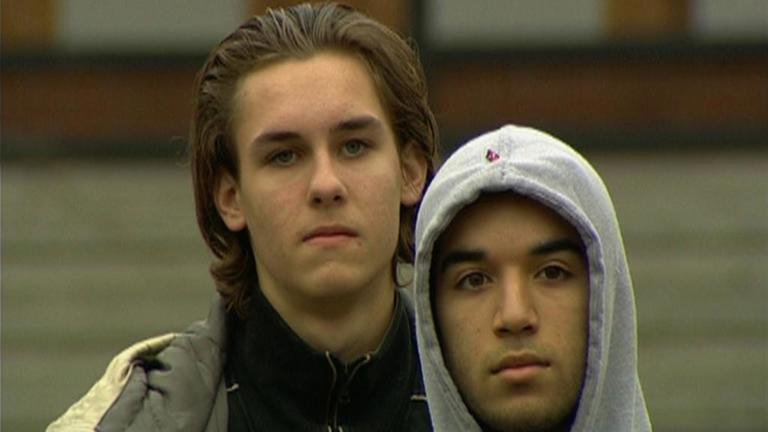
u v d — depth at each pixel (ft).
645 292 83.25
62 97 88.02
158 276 83.76
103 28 88.63
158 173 86.07
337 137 28.63
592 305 23.76
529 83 88.28
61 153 86.58
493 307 23.98
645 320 82.58
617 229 24.84
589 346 23.80
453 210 23.80
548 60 88.28
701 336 82.23
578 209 23.63
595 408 24.00
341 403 29.84
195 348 30.04
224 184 30.14
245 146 29.09
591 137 87.45
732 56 88.12
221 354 30.12
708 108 88.02
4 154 86.28
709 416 80.43
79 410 28.96
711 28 88.63
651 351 81.71
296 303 29.35
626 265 24.99
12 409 81.15
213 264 30.55
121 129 87.66
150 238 84.53
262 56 29.17
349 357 29.60
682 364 81.46
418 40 87.15
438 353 24.31
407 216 30.50
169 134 87.66
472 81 88.12
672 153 86.74
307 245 28.48
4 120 87.81
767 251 83.97
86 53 88.12
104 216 85.05
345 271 28.48
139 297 83.51
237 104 29.25
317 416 29.81
